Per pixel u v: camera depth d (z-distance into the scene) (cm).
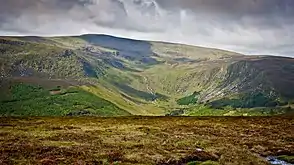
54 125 7075
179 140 5322
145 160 3775
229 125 7562
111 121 8250
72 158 3644
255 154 4591
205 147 4791
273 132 6569
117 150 4231
